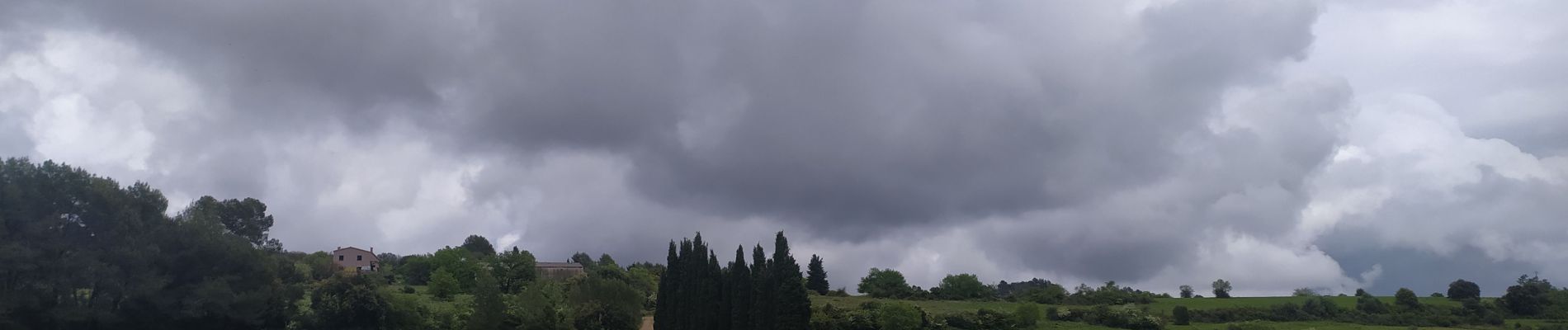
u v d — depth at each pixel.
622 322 88.31
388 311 81.56
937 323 101.50
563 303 94.12
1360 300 132.00
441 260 133.75
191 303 70.75
